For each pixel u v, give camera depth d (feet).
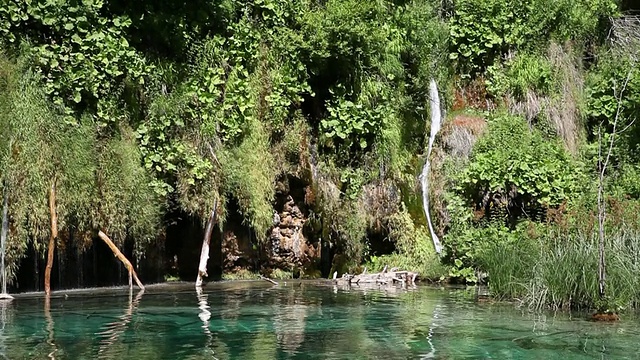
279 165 43.50
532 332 24.21
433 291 36.27
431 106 49.60
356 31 44.88
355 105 45.88
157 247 39.88
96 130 36.35
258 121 43.06
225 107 41.65
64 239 34.76
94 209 35.37
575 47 53.06
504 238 40.75
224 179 40.52
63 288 35.40
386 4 48.78
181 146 39.22
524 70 49.78
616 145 48.62
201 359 19.43
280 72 44.50
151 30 40.29
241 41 43.27
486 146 46.37
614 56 52.70
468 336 23.38
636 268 30.58
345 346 21.45
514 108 49.19
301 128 44.68
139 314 27.17
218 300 31.71
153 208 37.73
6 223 32.17
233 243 42.70
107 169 35.99
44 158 33.65
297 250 43.91
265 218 42.14
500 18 50.62
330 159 45.29
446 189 45.65
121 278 37.88
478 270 40.47
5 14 34.73
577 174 45.39
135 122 38.37
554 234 36.29
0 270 32.01
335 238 44.29
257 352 20.43
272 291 35.76
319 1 47.16
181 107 39.93
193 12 42.22
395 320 26.40
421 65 49.65
